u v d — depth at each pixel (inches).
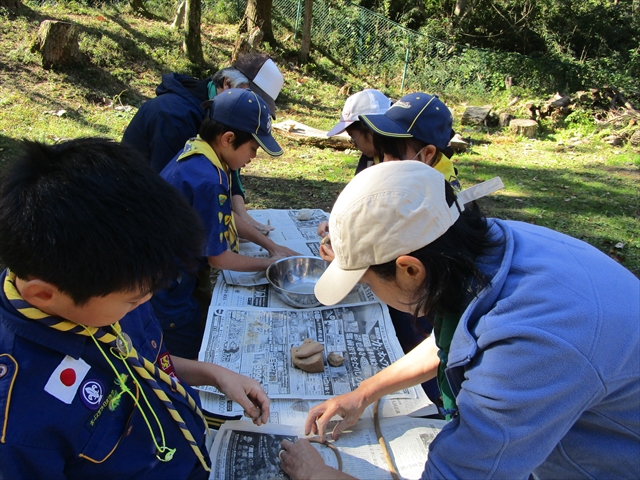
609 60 656.4
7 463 30.7
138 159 35.1
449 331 42.9
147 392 42.0
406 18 668.1
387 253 38.0
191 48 398.6
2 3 374.9
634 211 253.1
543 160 345.4
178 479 42.4
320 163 281.1
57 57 316.5
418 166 40.4
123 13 460.8
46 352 34.8
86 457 35.7
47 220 29.8
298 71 492.7
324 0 560.1
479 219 42.4
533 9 693.3
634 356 36.5
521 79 553.9
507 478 35.9
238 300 80.6
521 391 34.5
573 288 36.8
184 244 34.5
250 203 214.2
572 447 41.8
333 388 63.0
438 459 39.3
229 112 77.3
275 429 56.4
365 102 93.0
